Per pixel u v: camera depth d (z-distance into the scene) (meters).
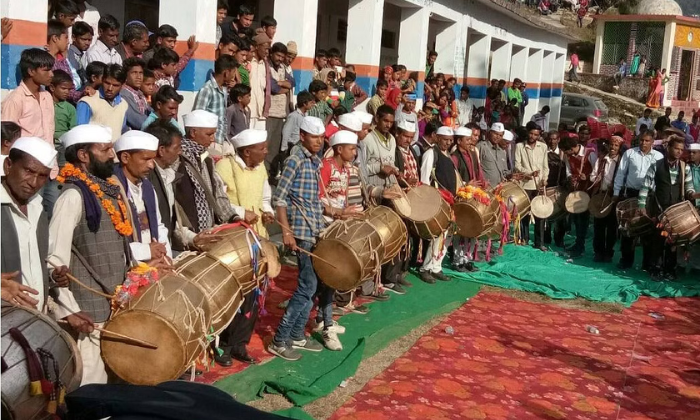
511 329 6.93
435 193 7.32
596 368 6.09
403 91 10.66
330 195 5.90
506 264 9.25
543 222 10.34
